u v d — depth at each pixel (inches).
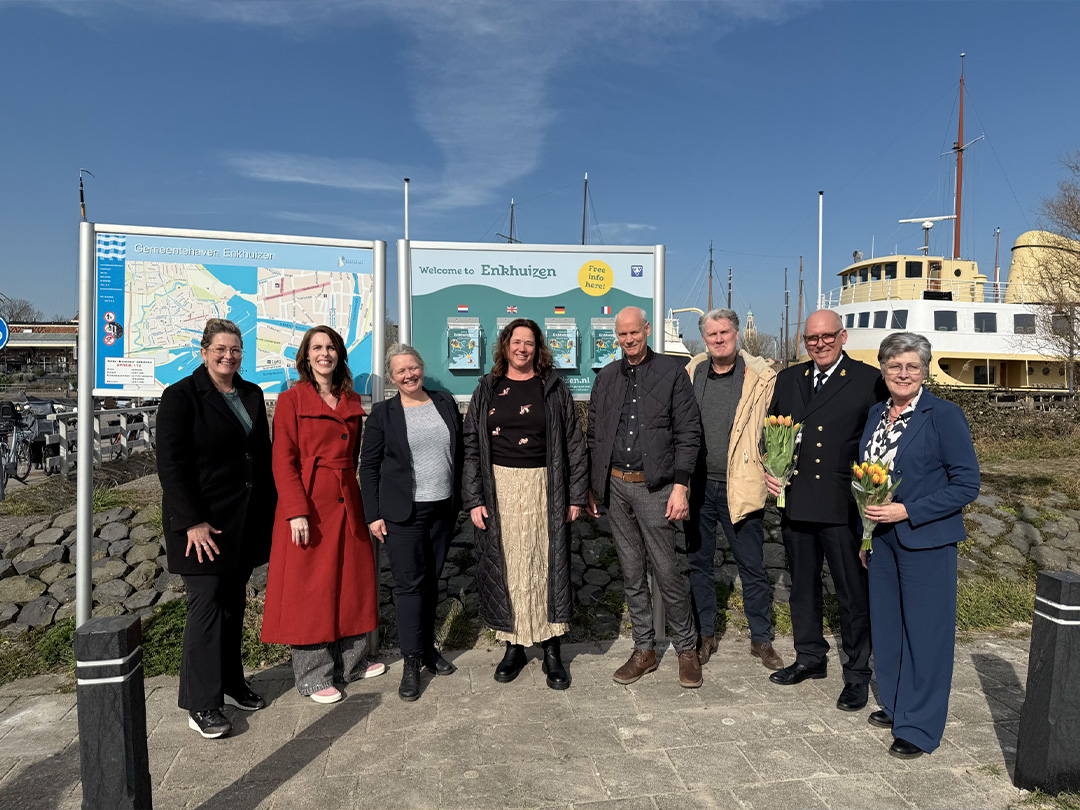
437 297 164.2
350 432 140.6
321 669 137.9
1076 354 604.4
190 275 153.9
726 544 224.8
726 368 154.2
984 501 265.9
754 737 122.0
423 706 134.3
